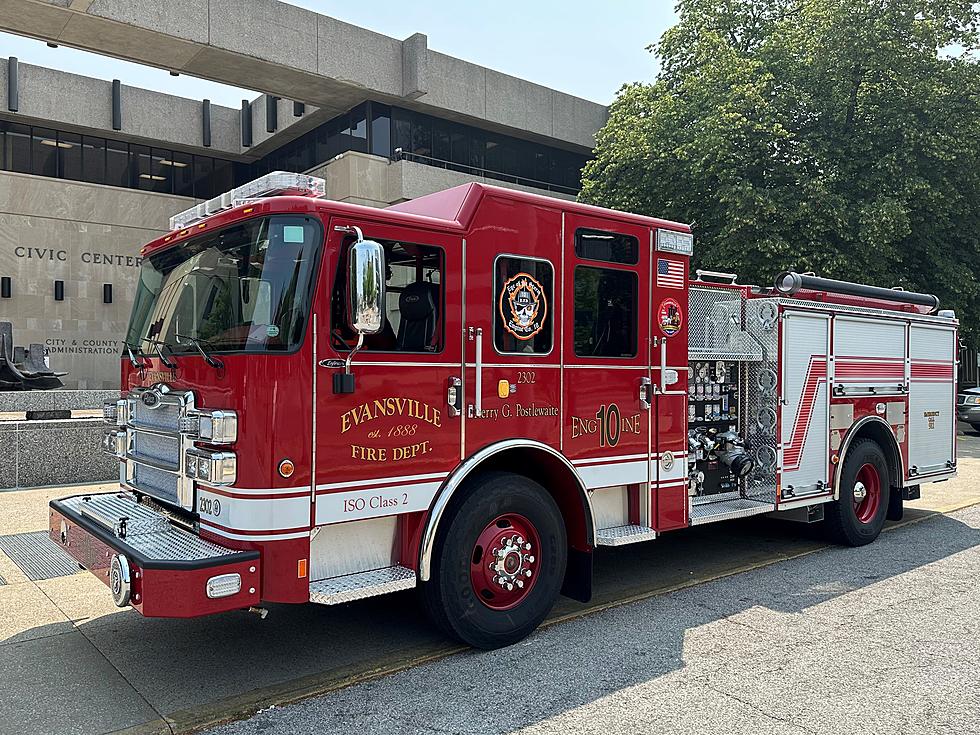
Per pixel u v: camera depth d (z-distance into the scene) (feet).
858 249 54.08
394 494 13.34
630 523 17.74
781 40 61.77
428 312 13.87
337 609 17.15
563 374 15.89
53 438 31.63
